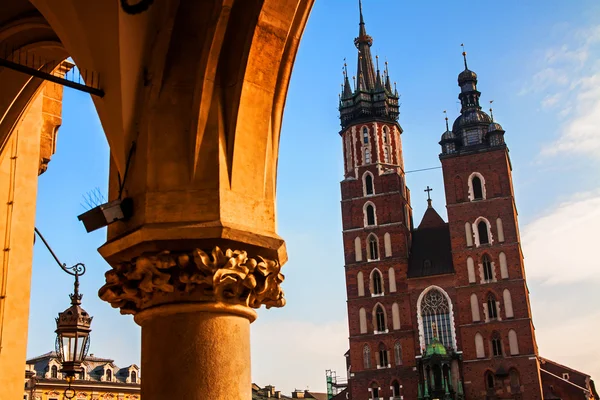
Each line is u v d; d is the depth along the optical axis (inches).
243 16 207.5
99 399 2192.4
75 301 405.1
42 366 2107.5
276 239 202.5
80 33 227.5
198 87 201.8
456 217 3061.0
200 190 196.5
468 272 2984.7
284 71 215.3
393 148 3321.9
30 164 372.5
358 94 3383.4
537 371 2792.8
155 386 188.1
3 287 349.4
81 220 197.6
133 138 207.6
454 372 2869.1
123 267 199.6
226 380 187.8
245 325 197.6
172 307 190.4
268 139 211.9
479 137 3191.4
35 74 223.6
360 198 3230.8
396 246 3127.5
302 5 215.2
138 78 207.9
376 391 2970.0
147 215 194.1
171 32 204.4
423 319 2999.5
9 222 357.4
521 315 2871.6
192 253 191.9
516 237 2970.0
